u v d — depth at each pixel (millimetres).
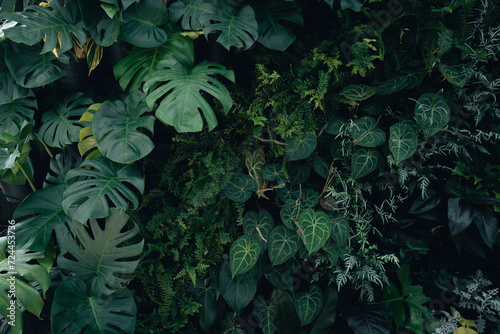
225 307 1978
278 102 1731
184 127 1414
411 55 1780
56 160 1808
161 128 1777
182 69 1603
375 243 2049
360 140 1672
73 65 1777
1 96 1642
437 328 1930
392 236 1993
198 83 1505
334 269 1909
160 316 1798
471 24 1749
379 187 1904
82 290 1557
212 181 1733
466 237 1920
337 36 1737
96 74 1952
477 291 1933
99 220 1857
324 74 1709
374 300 2023
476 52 1740
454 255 2020
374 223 2031
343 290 2006
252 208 1954
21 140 1559
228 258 1873
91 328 1507
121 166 1640
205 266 1775
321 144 1943
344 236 1783
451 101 1824
